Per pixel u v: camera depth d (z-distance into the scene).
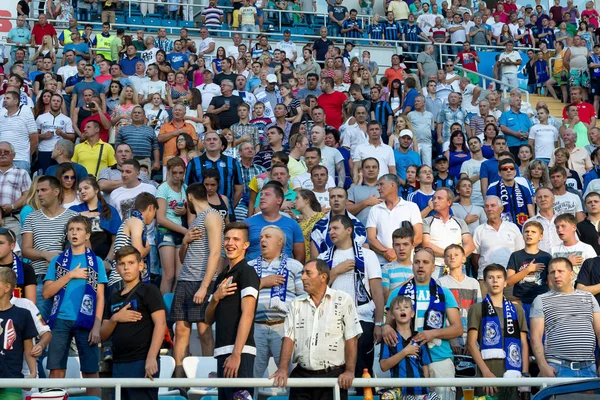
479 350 10.34
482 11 29.70
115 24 26.56
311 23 28.66
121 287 10.73
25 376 9.77
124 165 13.37
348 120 18.97
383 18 28.66
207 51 25.25
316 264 9.11
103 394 9.52
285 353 8.99
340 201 11.78
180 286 10.50
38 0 26.83
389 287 11.31
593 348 10.34
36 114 18.53
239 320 8.93
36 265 11.47
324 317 9.09
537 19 29.66
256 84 22.11
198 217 10.61
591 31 28.56
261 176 14.33
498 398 9.63
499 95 22.92
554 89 26.31
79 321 9.89
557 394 7.43
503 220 13.34
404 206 12.79
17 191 13.93
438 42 27.78
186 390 10.16
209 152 14.02
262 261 10.37
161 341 9.00
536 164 15.89
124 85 20.86
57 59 24.61
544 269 11.93
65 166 12.57
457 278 11.59
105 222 12.07
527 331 10.70
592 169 17.17
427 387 9.55
